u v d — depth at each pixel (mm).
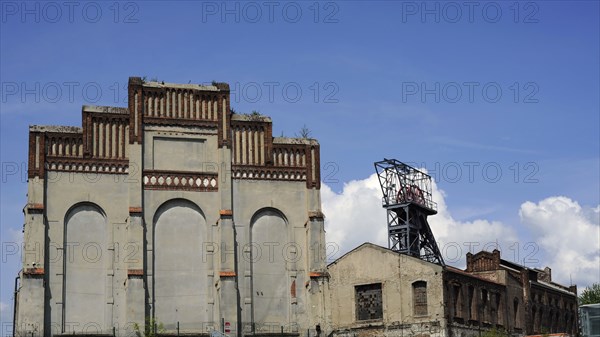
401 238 108062
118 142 79062
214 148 81125
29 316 73500
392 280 92688
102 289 76375
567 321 122375
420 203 109875
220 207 79625
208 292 78438
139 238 77062
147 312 76750
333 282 96312
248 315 78688
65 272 75938
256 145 82312
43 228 75500
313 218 81625
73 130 78312
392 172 110188
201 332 77500
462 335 91500
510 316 104250
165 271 78062
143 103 80250
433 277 90375
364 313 94000
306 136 84062
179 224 79250
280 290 80312
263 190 81562
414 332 90188
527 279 110250
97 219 77625
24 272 74188
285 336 79188
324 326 79875
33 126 77438
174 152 80250
